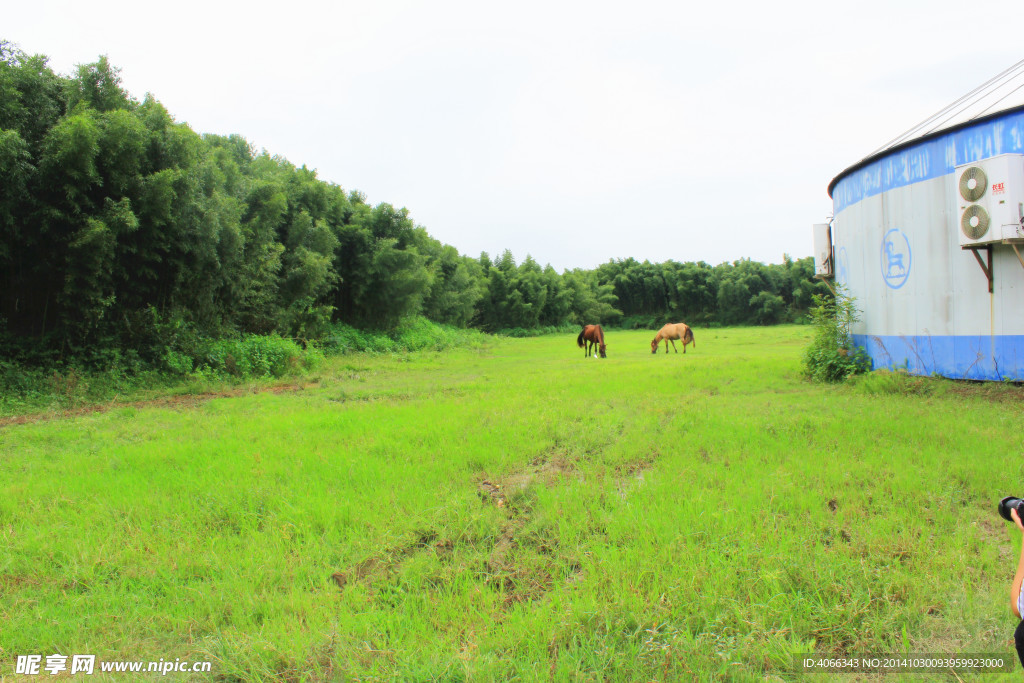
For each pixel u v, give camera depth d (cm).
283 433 631
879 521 333
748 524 331
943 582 269
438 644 236
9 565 313
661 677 212
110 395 945
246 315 1420
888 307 895
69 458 545
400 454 519
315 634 242
